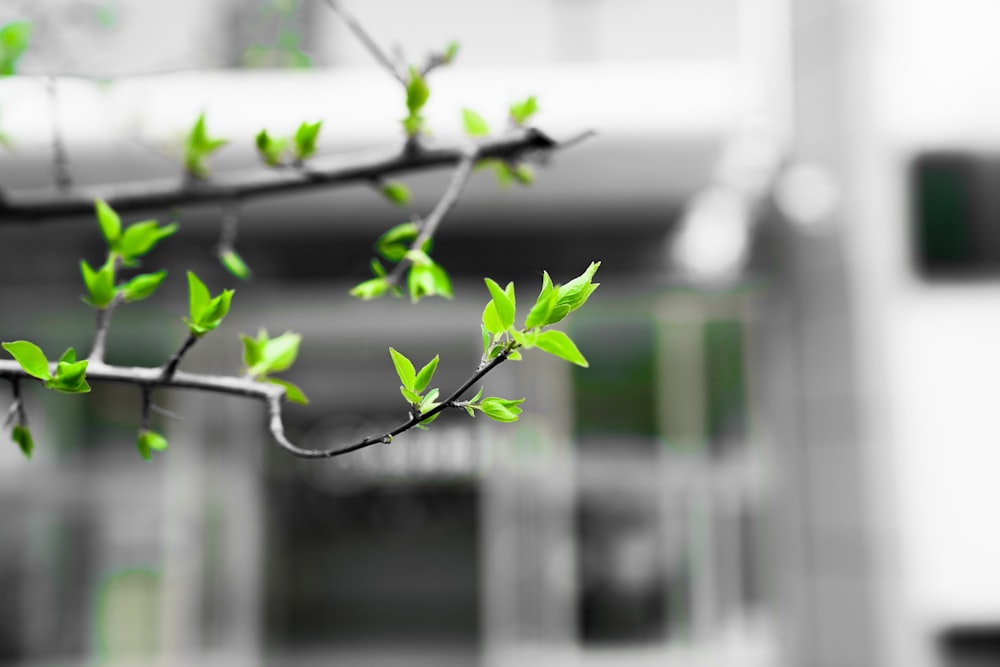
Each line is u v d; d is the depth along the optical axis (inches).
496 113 251.6
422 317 292.2
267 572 327.0
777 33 275.6
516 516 307.4
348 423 318.7
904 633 246.1
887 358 254.1
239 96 254.8
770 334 286.8
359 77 263.1
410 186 273.9
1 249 276.5
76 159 239.6
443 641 341.1
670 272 280.4
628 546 299.6
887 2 258.7
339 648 333.7
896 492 250.1
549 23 293.6
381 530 346.6
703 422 294.4
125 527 306.5
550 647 301.4
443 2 290.5
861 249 260.4
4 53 68.7
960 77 253.4
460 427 308.8
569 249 281.6
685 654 293.9
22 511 303.4
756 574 290.8
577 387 299.7
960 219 253.9
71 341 286.2
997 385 249.9
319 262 283.0
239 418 314.0
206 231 277.0
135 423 307.6
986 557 245.3
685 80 272.8
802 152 272.1
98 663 302.0
